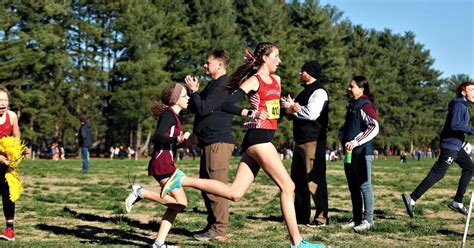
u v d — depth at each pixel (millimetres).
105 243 7086
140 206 10812
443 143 9164
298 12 81500
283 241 7406
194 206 11055
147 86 59625
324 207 8914
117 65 61562
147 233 7953
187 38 66438
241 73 6297
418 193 9164
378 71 98000
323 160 8922
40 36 55719
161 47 65938
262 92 6094
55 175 19781
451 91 120938
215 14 72312
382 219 9680
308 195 8969
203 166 7559
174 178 6293
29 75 57656
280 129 70188
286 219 6078
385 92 96125
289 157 68688
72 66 61250
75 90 61750
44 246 6652
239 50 69938
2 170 7160
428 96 108562
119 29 61812
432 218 9883
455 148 9102
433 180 9117
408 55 108938
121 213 9875
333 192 14617
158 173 6422
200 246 6949
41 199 11648
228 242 7262
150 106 6535
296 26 83688
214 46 68250
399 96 98188
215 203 7488
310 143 8812
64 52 59688
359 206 8555
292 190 6090
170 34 66000
